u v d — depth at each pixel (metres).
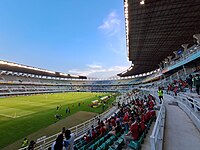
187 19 21.69
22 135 14.21
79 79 131.25
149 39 30.02
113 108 25.34
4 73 70.38
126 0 18.44
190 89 15.07
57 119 20.23
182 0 17.38
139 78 90.12
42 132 15.07
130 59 50.12
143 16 21.25
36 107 29.98
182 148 4.93
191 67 28.66
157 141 4.57
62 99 45.53
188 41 30.75
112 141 8.27
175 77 32.41
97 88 99.38
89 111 26.08
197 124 6.85
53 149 4.10
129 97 32.81
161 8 19.19
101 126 11.30
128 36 28.77
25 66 68.19
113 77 118.31
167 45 33.75
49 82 96.25
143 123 7.45
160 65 55.03
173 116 9.01
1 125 17.38
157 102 16.53
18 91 61.56
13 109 27.64
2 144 12.23
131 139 6.54
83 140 10.20
